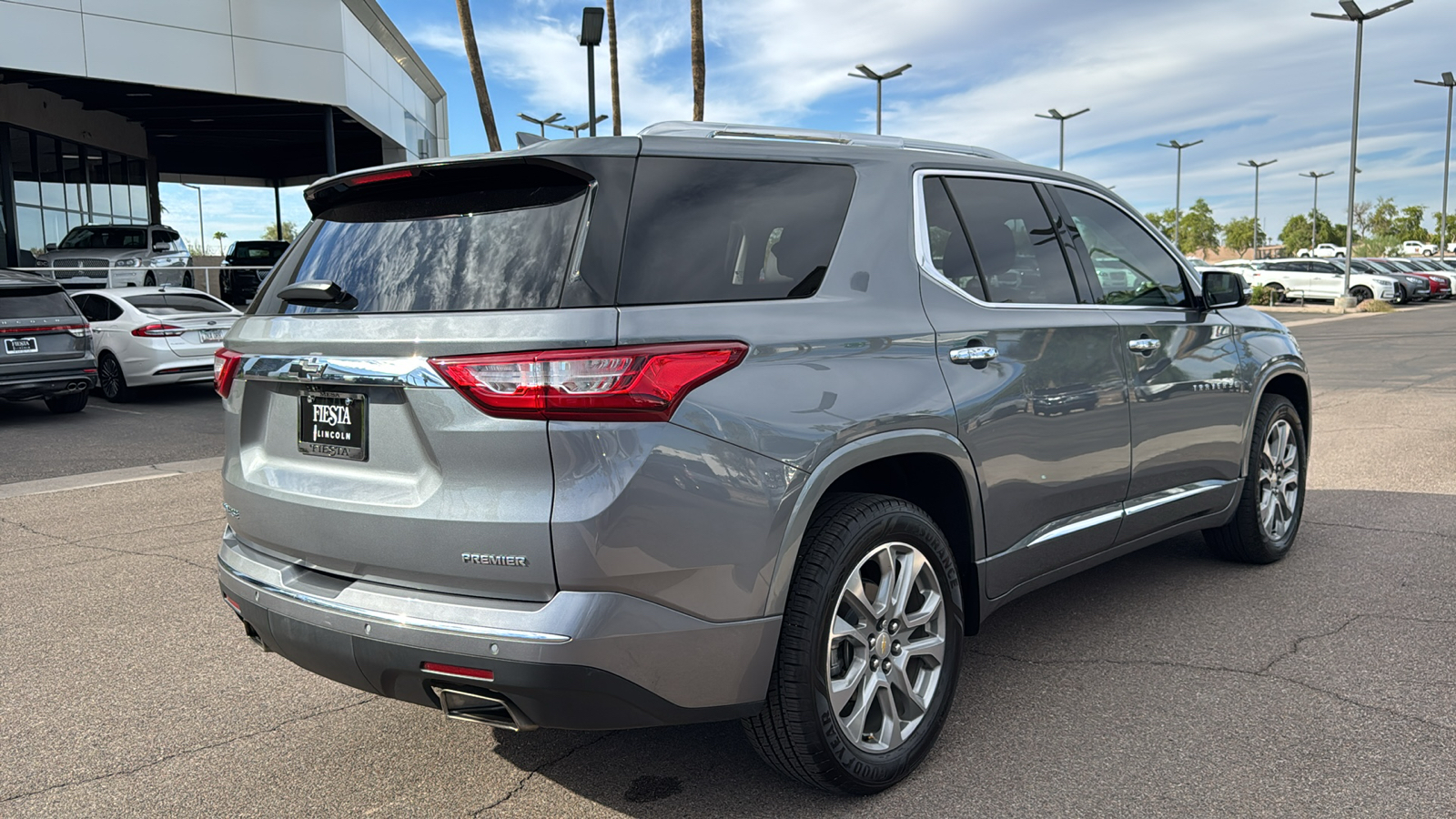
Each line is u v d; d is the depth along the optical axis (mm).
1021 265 3389
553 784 2889
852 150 3021
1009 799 2711
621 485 2221
